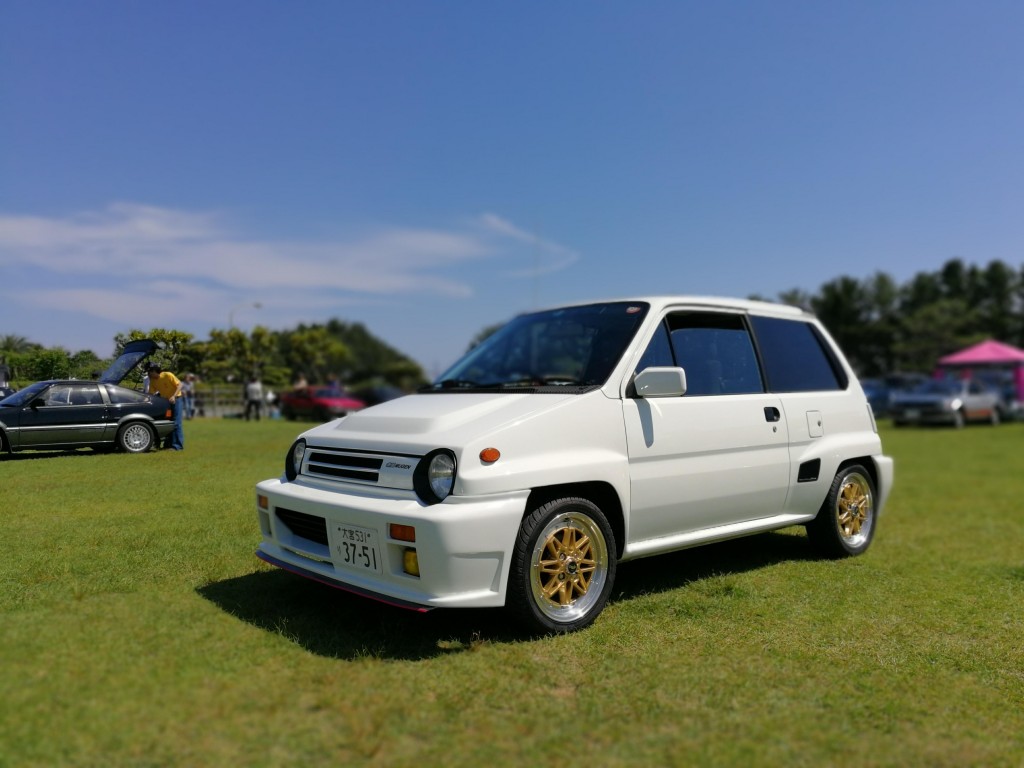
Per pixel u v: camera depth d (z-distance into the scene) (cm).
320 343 3203
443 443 328
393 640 325
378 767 221
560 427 359
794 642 348
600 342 428
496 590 324
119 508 469
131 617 321
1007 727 272
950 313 5644
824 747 248
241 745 228
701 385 440
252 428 956
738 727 258
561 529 353
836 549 522
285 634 321
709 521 434
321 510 345
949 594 445
